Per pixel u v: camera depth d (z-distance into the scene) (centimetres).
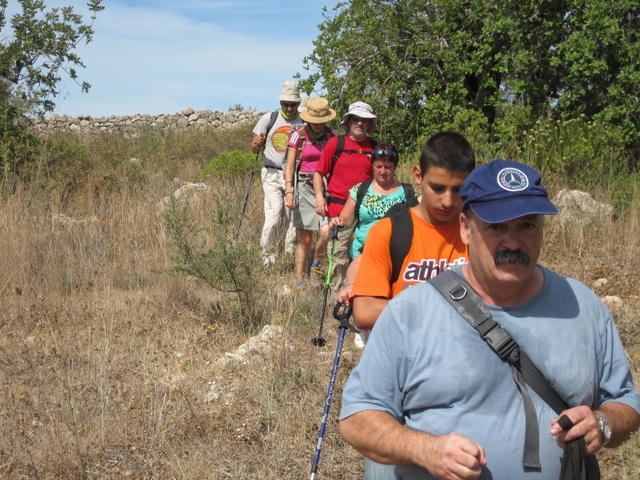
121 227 972
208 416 502
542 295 225
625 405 223
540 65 1389
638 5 1312
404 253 326
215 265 698
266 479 435
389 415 227
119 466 448
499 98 1457
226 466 449
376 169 522
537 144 1202
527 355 220
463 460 202
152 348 625
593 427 210
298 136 802
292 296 730
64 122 2767
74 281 814
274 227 880
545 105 1376
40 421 494
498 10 1378
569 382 219
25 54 1401
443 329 223
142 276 824
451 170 316
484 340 221
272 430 489
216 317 711
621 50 1302
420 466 217
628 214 1014
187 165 1969
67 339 642
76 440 451
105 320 688
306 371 567
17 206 964
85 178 1202
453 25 1457
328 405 388
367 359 234
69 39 1418
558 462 216
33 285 796
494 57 1424
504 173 221
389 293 329
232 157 1405
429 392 222
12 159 1173
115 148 2031
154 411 500
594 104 1357
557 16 1343
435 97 1423
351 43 1456
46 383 551
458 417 219
